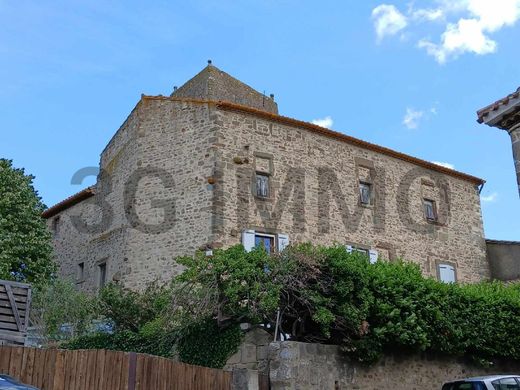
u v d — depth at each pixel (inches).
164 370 426.0
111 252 778.8
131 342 610.2
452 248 897.5
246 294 486.0
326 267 507.8
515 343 595.5
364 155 845.8
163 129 769.6
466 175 948.6
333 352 492.7
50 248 824.9
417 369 544.1
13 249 765.3
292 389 454.6
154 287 681.0
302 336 517.3
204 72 947.3
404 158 882.1
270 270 492.1
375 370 515.2
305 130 796.6
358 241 796.6
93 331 691.4
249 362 500.7
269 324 515.5
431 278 578.2
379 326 505.4
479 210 957.8
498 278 916.6
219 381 458.3
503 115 522.0
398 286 524.4
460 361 578.2
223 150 730.8
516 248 909.2
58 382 379.2
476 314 573.6
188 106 764.6
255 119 764.6
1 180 802.8
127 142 804.6
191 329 550.0
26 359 373.1
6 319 481.4
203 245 692.1
